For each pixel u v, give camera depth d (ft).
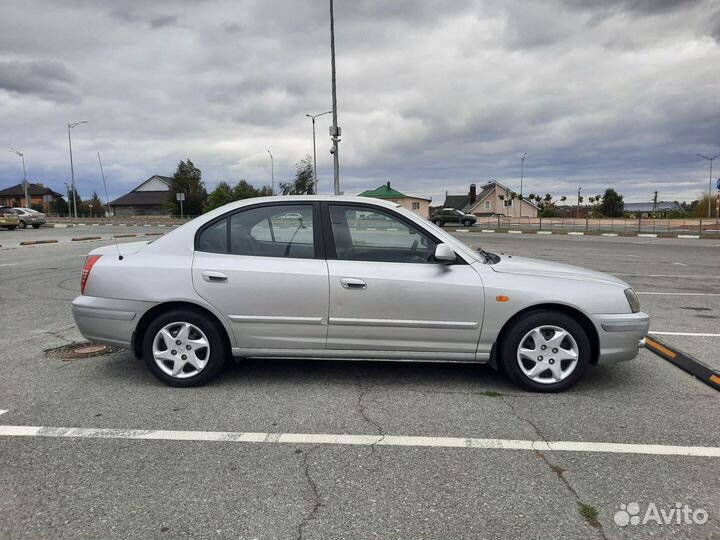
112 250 14.82
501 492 9.20
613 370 15.98
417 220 14.05
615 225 145.18
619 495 9.12
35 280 34.42
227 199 196.65
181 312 13.94
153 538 7.89
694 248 68.03
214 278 13.70
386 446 10.91
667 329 21.63
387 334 13.71
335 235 13.97
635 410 12.85
